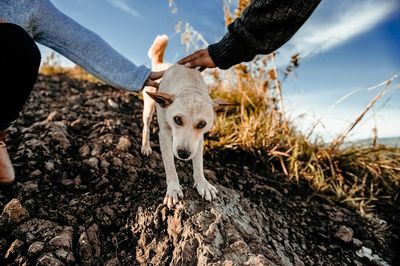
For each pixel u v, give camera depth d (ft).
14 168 2.32
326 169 3.28
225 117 3.51
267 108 3.75
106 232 2.02
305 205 2.73
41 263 1.68
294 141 3.37
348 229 2.47
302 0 1.81
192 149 2.09
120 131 3.06
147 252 1.87
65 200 2.15
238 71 3.92
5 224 1.89
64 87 4.85
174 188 2.11
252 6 1.92
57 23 1.90
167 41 2.78
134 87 2.14
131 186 2.32
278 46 2.03
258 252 1.80
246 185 2.71
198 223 1.87
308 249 2.26
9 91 1.65
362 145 3.60
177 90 2.28
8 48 1.57
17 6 1.67
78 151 2.64
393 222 2.92
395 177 3.35
